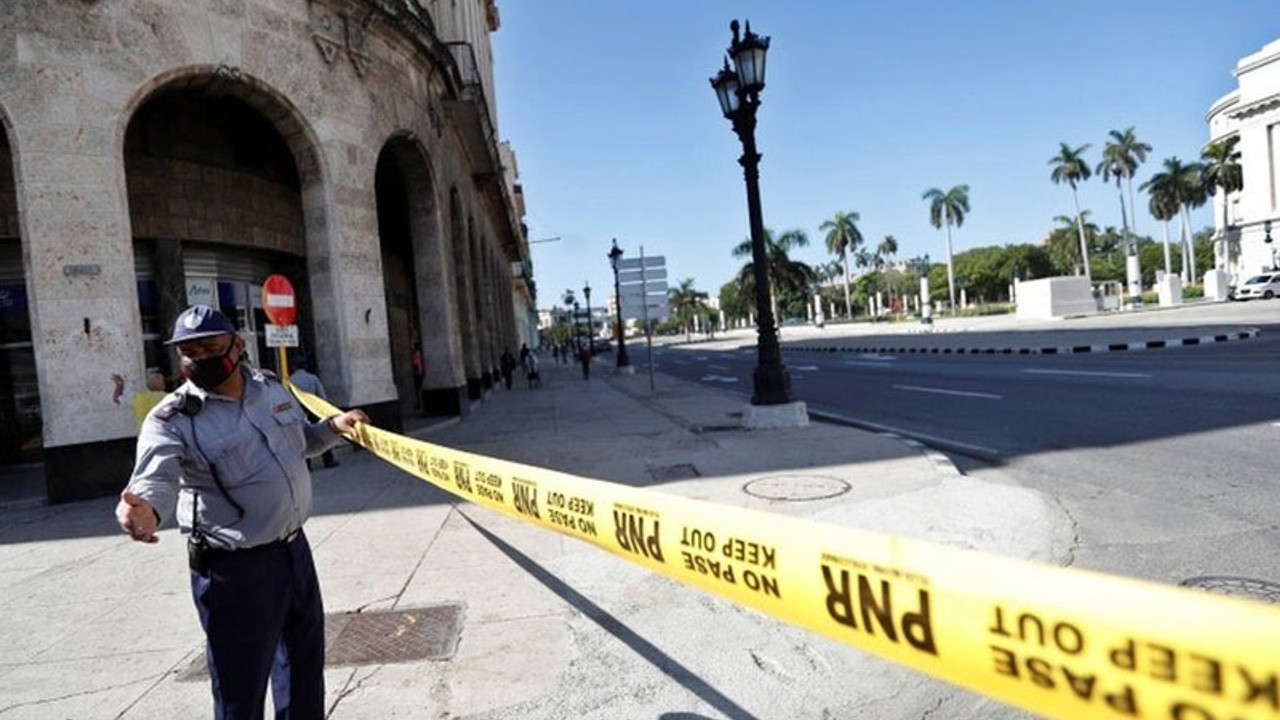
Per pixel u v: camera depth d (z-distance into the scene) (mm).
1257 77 61969
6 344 11750
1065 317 45531
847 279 81875
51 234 8656
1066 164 69188
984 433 9367
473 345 19062
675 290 128875
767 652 3566
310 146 11258
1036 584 1113
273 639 2482
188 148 12195
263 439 2482
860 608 1401
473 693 3244
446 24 20328
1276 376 11898
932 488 6383
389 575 4879
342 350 11453
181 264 11945
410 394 19922
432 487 7859
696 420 12023
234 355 2439
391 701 3199
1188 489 5930
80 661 3799
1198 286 56750
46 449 8602
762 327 10672
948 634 1232
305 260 14664
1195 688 919
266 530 2457
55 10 8742
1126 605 996
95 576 5375
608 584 4516
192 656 3820
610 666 3459
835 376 20344
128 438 8984
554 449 9781
